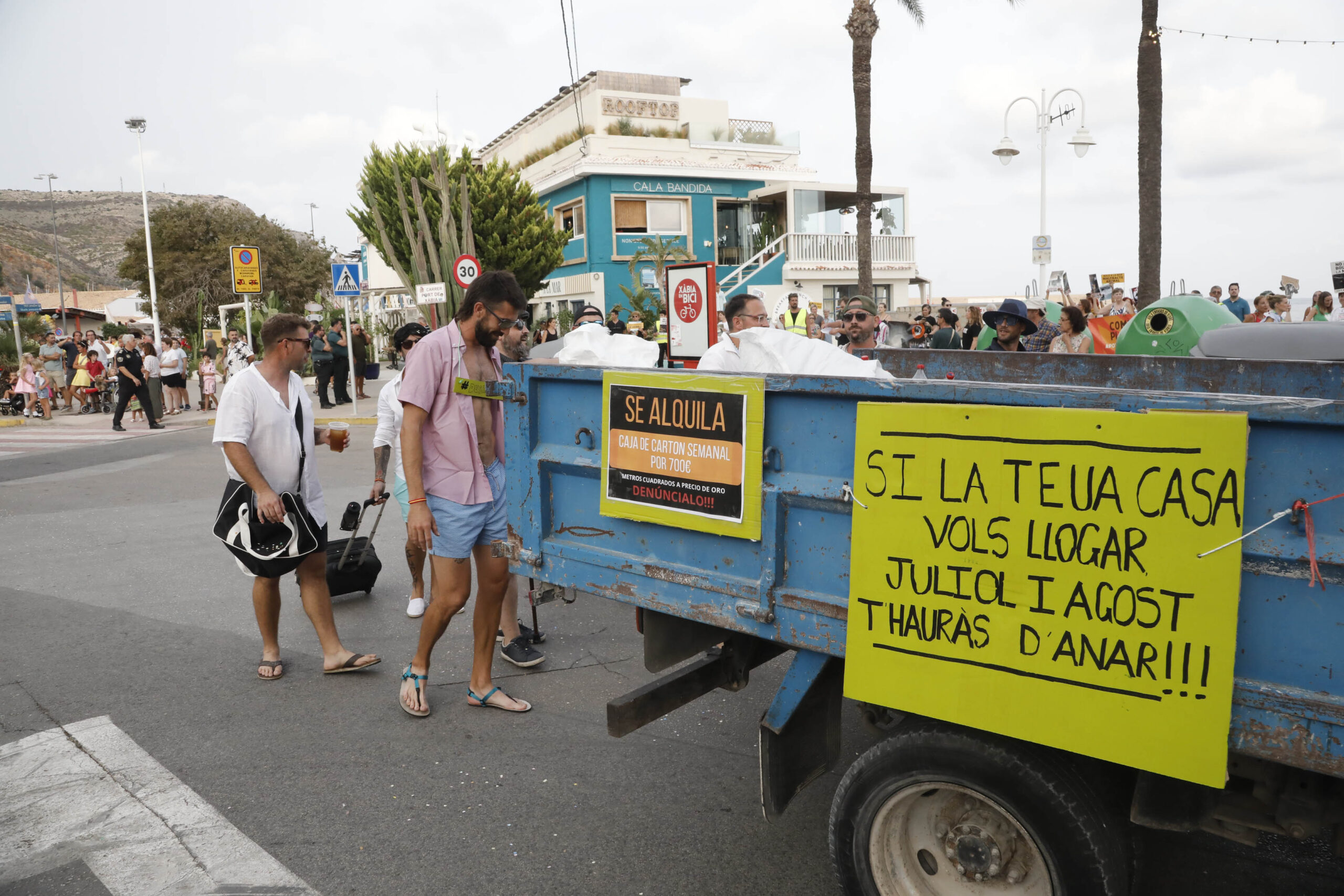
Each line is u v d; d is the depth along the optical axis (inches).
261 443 171.3
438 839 124.0
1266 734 70.5
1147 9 466.3
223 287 1929.1
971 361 163.6
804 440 95.5
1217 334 135.2
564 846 122.1
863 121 671.8
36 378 788.6
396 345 218.5
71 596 242.1
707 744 153.6
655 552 113.7
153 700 172.7
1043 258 796.0
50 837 125.1
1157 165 475.5
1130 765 76.4
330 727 160.6
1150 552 73.6
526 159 1349.7
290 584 254.1
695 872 116.2
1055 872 83.9
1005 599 81.7
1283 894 109.8
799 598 97.5
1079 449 76.1
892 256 1194.0
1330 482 66.0
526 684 179.9
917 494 86.0
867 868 96.3
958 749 87.4
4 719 164.9
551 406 125.6
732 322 198.5
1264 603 70.1
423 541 150.4
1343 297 486.0
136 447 572.7
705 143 1167.6
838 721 109.0
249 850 121.3
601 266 1101.1
